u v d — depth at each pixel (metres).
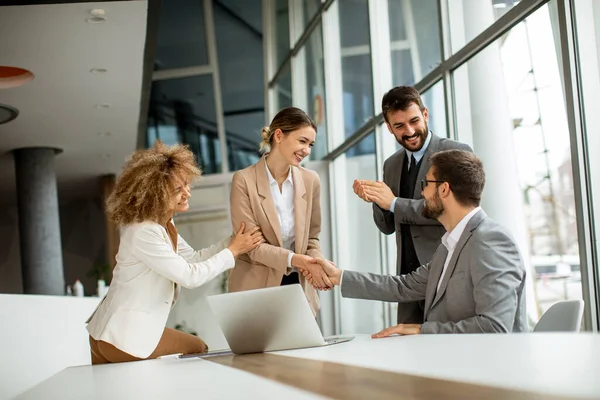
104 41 6.74
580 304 2.12
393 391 0.81
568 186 3.66
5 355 3.87
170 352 2.71
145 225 2.55
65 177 13.17
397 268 3.48
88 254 15.43
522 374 0.85
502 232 2.43
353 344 1.96
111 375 1.56
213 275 2.68
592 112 3.52
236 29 13.72
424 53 5.62
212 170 13.50
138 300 2.49
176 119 13.62
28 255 10.58
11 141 10.27
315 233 3.66
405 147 3.45
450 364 1.05
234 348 2.32
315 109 9.34
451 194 2.52
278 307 2.16
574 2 3.55
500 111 4.38
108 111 9.10
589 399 0.61
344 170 8.07
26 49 6.77
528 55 4.03
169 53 13.70
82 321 5.37
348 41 7.75
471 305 2.41
